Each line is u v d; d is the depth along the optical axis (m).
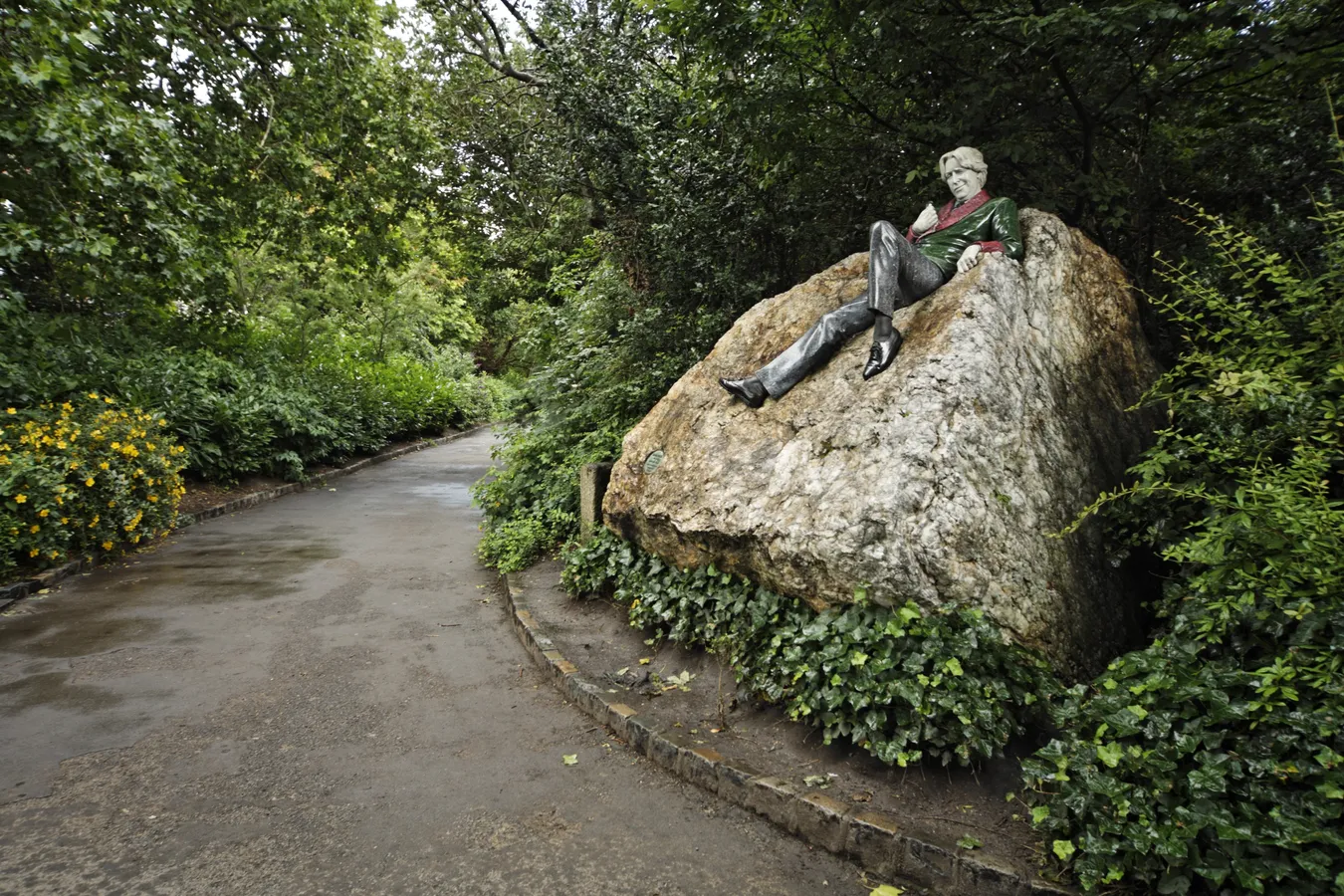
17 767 3.50
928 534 3.39
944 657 3.16
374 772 3.56
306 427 13.41
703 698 4.19
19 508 6.62
